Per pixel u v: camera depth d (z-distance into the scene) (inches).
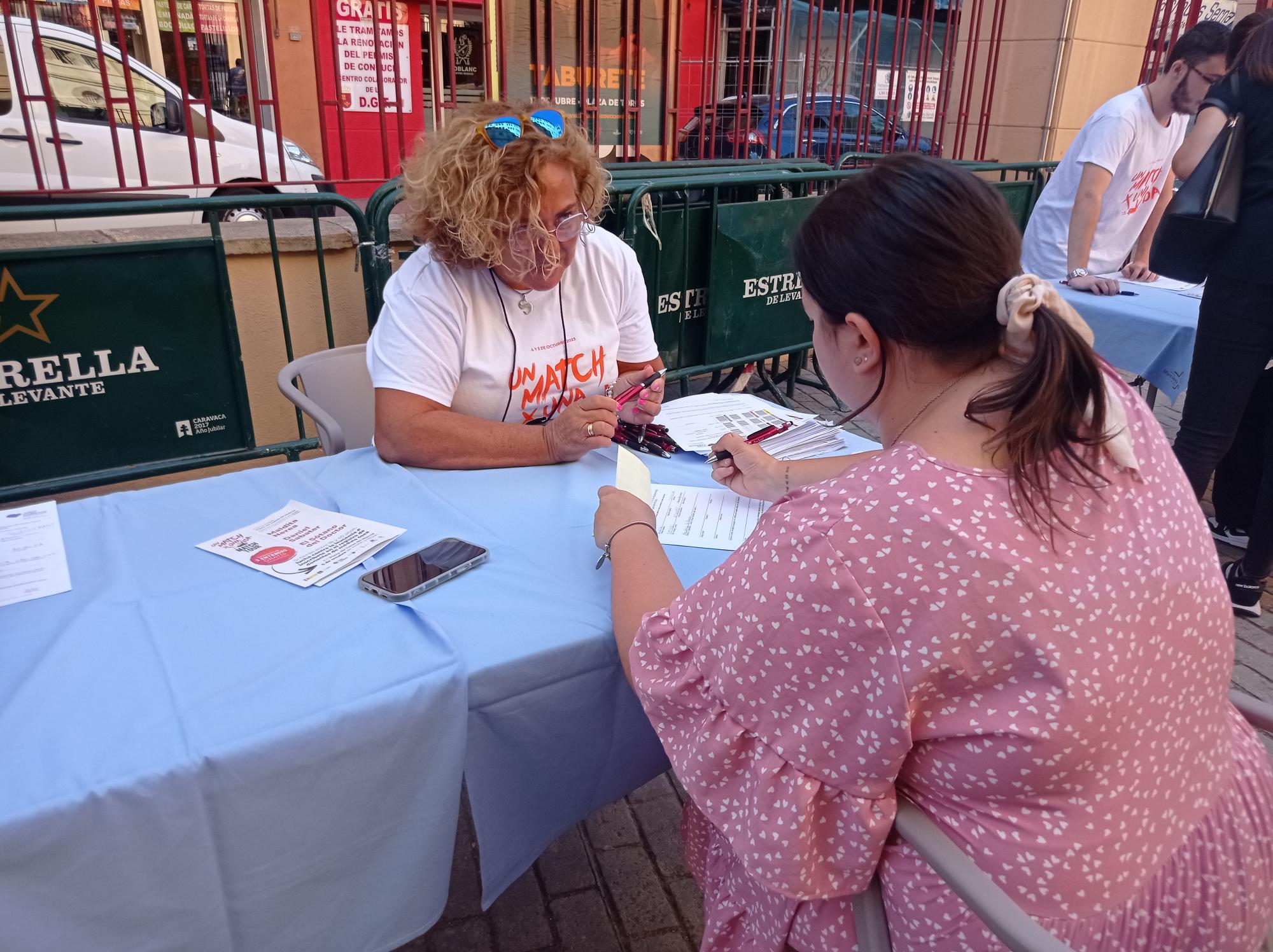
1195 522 33.1
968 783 30.9
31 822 30.8
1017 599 28.3
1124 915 31.8
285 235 124.5
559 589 46.8
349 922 39.8
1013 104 220.8
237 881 36.1
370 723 36.9
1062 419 29.0
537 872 70.7
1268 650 100.0
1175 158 97.3
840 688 30.3
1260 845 34.9
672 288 147.8
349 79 225.0
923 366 33.1
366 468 62.2
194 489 58.1
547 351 69.2
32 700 36.7
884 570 28.9
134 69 165.2
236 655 40.2
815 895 33.6
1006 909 29.9
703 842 49.6
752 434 66.2
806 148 197.0
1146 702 30.7
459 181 59.1
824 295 33.9
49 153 158.9
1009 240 31.9
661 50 216.4
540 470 62.1
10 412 102.2
